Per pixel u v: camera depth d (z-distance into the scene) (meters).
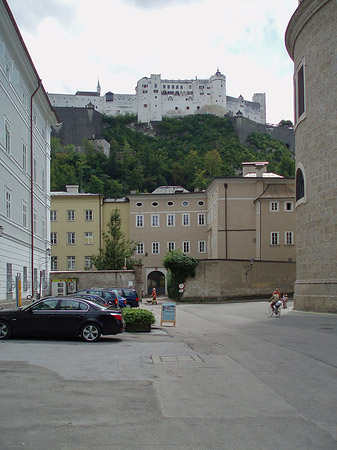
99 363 11.85
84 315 16.45
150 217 70.38
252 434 6.44
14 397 8.28
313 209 29.19
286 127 189.38
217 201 60.81
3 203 28.17
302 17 30.39
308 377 10.27
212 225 65.00
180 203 70.75
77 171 139.50
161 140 172.62
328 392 8.88
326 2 28.22
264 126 180.88
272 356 13.16
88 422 6.88
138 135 172.38
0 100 27.22
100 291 29.73
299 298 30.58
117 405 7.82
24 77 33.69
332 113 27.56
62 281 43.56
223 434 6.43
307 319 25.14
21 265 33.03
